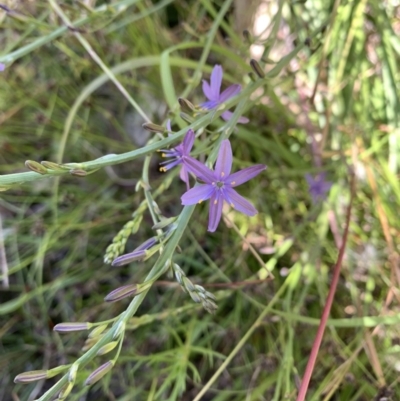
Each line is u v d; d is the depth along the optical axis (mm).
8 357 167
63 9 152
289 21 180
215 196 96
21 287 172
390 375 142
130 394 148
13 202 192
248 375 153
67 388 82
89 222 176
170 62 152
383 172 167
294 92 179
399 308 149
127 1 143
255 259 169
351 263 158
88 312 164
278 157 181
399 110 166
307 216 159
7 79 185
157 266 91
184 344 158
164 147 104
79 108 200
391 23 170
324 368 145
